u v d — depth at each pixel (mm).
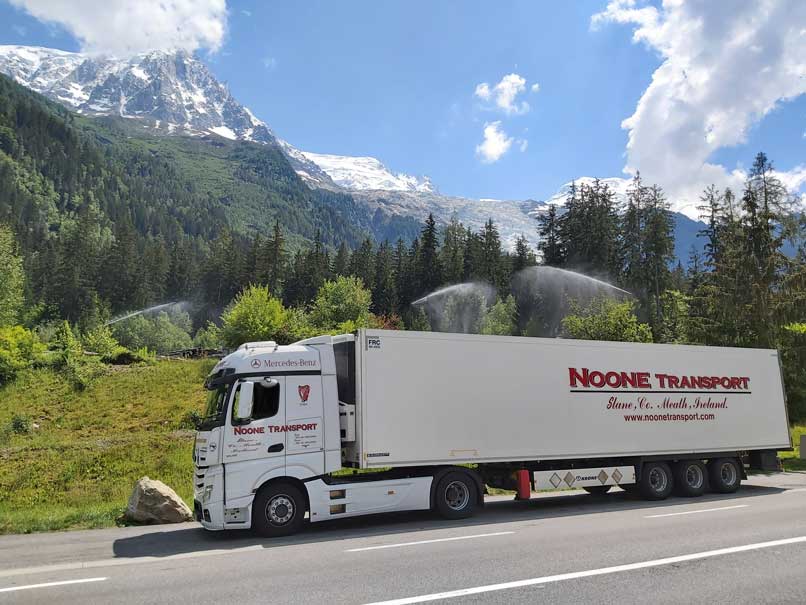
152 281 140875
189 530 12977
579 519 12609
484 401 13648
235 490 11297
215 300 135125
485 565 8227
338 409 12375
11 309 70250
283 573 8086
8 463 22375
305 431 11945
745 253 37062
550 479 14383
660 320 64250
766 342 33406
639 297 74438
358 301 71938
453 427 13195
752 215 38812
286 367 12070
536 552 9062
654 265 75250
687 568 7918
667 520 12078
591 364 15266
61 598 7133
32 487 20344
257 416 11711
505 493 18750
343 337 13086
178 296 142125
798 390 31891
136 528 13695
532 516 13273
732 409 17359
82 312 112812
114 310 123562
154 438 25625
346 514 11891
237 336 54625
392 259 131000
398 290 116125
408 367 12945
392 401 12656
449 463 13047
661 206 77000
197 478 11922
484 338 13914
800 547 9148
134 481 20797
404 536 10930
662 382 16312
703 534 10328
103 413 34094
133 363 47281
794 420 33250
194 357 55844
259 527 11438
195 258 185125
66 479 21000
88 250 135875
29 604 6898
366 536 11102
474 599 6613
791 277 33750
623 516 12898
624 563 8234
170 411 34062
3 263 69875
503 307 84562
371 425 12367
